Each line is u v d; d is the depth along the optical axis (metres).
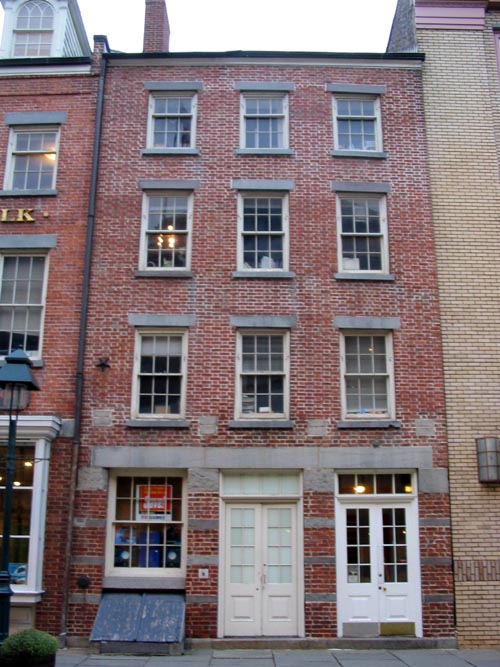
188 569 13.51
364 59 16.64
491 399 14.54
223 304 14.93
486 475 13.96
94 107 16.23
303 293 15.02
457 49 16.95
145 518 14.10
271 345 14.95
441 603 13.44
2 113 16.23
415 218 15.61
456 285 15.20
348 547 13.81
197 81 16.48
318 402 14.41
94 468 13.94
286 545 13.91
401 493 14.11
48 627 13.09
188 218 15.59
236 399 14.45
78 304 14.86
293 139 16.11
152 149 15.91
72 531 13.59
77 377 14.31
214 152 15.96
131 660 11.75
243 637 13.34
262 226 15.71
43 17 17.72
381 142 16.22
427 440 14.25
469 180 15.94
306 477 13.98
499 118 16.48
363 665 11.46
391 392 14.56
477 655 12.46
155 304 14.90
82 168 15.78
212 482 13.94
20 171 16.06
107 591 13.47
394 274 15.20
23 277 15.28
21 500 13.54
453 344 14.84
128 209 15.52
